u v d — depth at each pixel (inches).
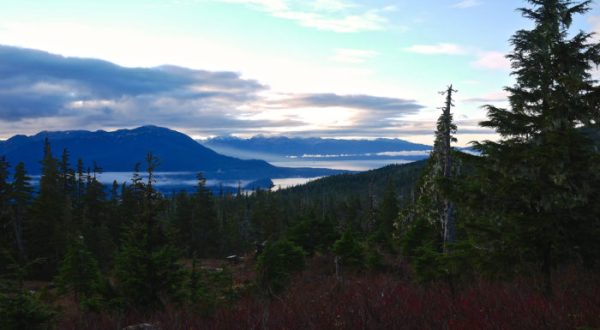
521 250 399.2
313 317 296.8
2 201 1868.8
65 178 2800.2
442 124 923.4
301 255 1275.8
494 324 251.6
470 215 449.4
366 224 2849.4
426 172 1078.4
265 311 301.9
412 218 1275.8
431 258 712.4
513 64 429.4
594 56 393.1
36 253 1883.6
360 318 277.9
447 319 270.8
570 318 260.1
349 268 1230.3
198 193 2832.2
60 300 1121.4
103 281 593.6
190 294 571.8
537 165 390.0
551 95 390.0
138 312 510.0
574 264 405.1
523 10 428.1
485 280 423.2
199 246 2714.1
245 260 2001.7
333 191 7155.5
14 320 356.5
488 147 417.4
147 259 568.7
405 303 319.6
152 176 627.8
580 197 363.6
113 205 2635.3
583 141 380.2
